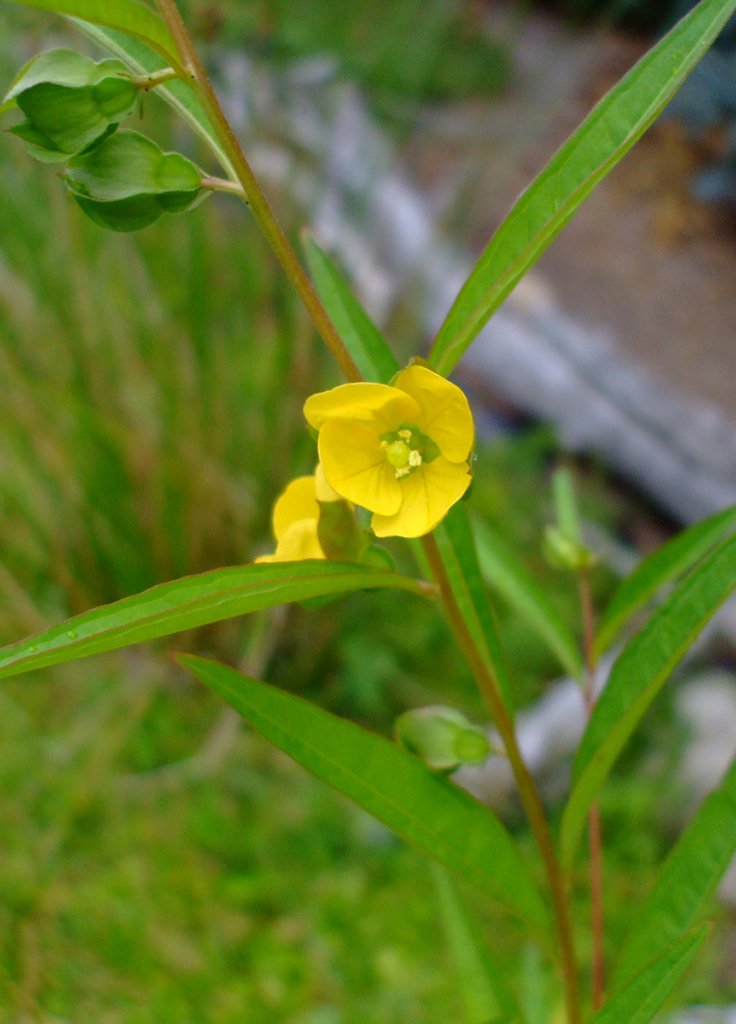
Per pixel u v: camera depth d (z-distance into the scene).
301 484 0.16
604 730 0.15
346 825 0.29
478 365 0.49
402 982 0.25
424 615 0.35
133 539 0.32
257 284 0.33
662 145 0.64
